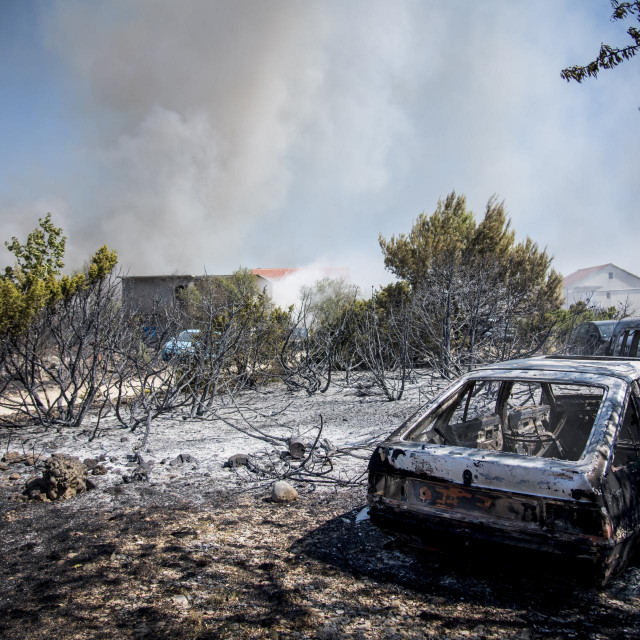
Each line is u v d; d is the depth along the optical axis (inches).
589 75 174.4
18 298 310.0
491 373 156.7
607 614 115.6
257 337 464.1
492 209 714.8
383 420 335.0
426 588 129.0
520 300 501.0
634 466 129.5
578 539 110.2
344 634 109.9
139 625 114.4
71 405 331.9
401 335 458.6
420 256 682.2
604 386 137.2
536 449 190.2
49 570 141.6
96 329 324.5
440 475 126.8
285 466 236.8
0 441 293.7
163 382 375.9
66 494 198.7
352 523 170.9
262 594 127.0
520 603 121.3
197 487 211.0
